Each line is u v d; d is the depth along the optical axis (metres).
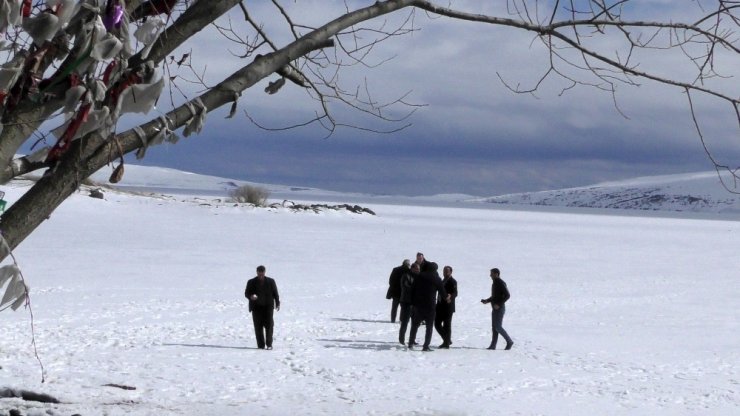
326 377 13.39
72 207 68.19
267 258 39.94
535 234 77.12
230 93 3.45
